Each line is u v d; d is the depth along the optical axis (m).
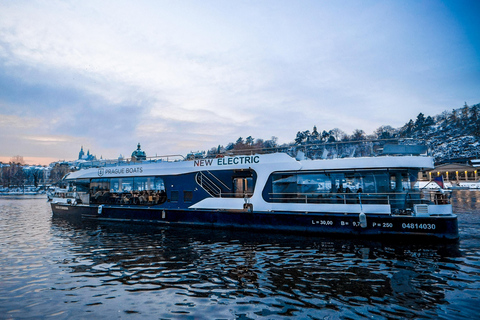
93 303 8.57
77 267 12.23
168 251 14.64
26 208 47.47
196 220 21.08
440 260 12.21
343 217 16.77
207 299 8.73
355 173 17.19
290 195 18.52
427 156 16.44
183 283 10.12
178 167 22.50
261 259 12.88
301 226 17.78
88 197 27.84
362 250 14.00
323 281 10.03
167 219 22.23
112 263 12.74
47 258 13.77
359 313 7.67
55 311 8.09
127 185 25.25
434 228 14.97
